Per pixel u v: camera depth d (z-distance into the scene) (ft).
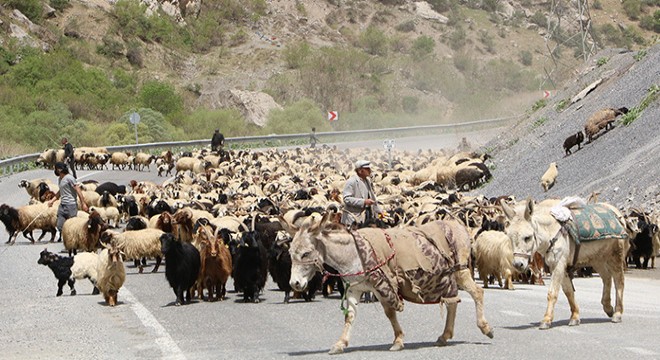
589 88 147.43
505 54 435.94
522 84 402.93
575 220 42.96
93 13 367.45
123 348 40.14
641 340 38.63
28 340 43.09
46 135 247.70
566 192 108.06
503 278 61.62
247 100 319.88
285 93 351.46
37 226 88.07
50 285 63.82
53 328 46.32
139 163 178.60
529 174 126.00
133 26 370.12
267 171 158.51
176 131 280.72
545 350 36.52
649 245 76.38
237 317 48.80
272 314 49.67
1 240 91.45
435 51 424.46
